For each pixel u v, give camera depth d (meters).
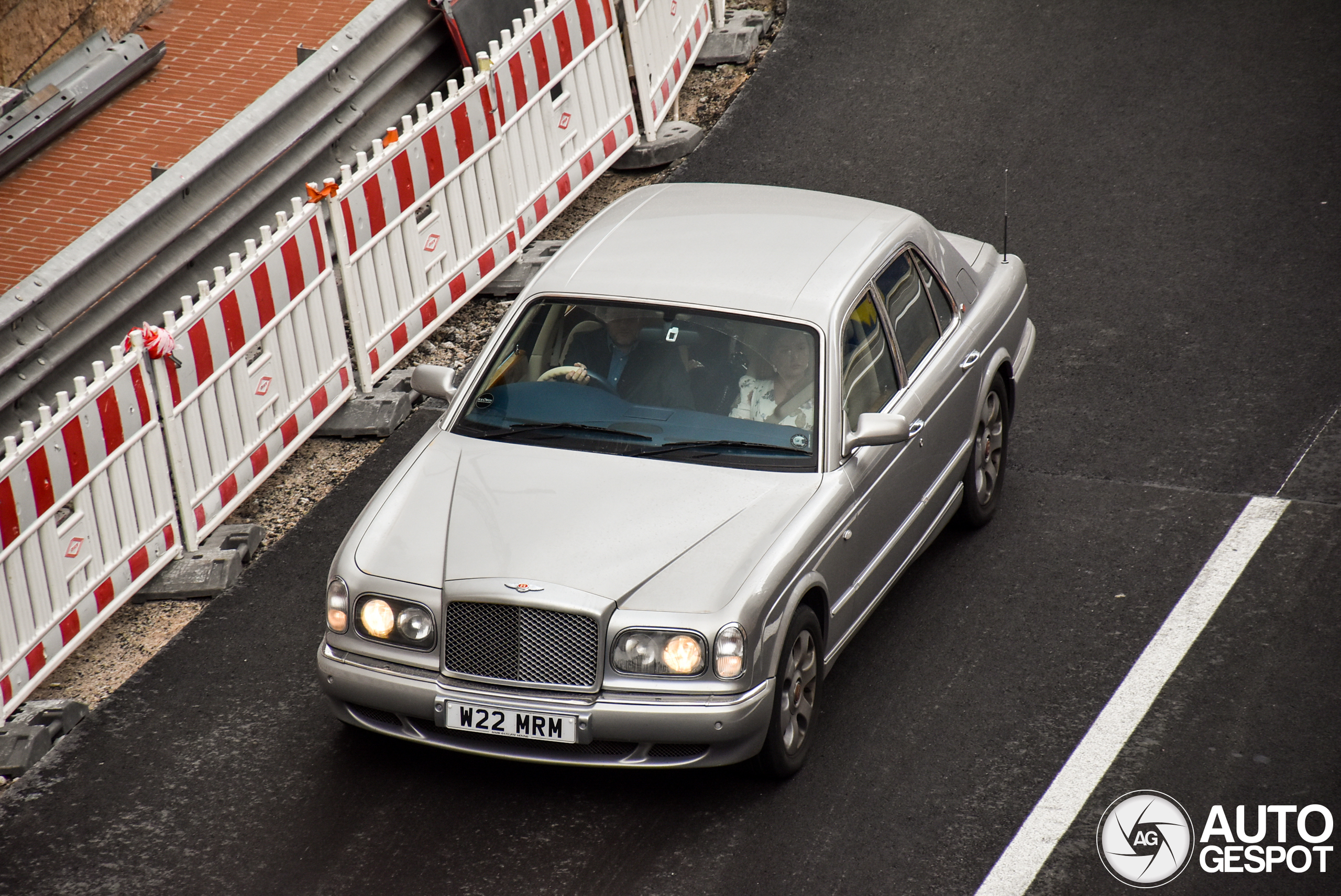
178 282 30.42
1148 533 23.89
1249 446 25.97
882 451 20.23
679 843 17.66
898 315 21.69
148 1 42.47
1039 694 20.27
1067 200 34.47
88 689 21.84
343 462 27.64
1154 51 40.62
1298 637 21.22
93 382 22.83
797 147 37.69
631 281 21.19
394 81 35.12
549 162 33.81
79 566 22.50
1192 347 29.00
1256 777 18.59
